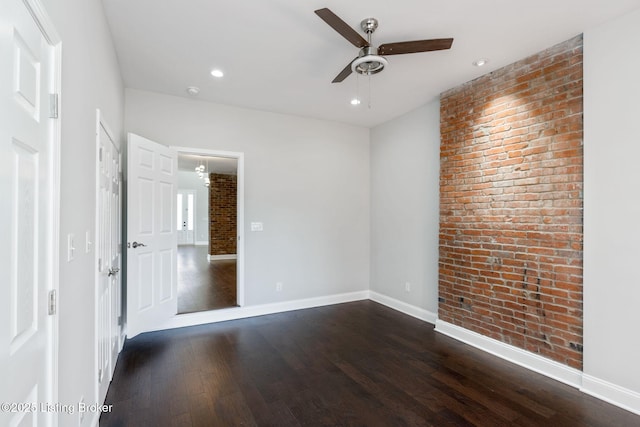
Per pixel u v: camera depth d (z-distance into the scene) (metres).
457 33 2.44
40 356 1.07
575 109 2.46
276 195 4.34
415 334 3.53
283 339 3.37
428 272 3.94
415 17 2.25
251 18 2.27
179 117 3.75
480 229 3.17
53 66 1.16
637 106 2.13
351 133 4.92
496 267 3.01
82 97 1.58
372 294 4.98
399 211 4.44
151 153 3.27
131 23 2.32
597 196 2.32
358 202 4.98
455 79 3.26
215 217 9.02
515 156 2.86
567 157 2.50
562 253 2.53
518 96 2.85
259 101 3.91
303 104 4.01
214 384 2.47
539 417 2.08
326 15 1.88
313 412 2.13
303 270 4.52
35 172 1.03
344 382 2.52
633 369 2.14
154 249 3.30
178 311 3.89
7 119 0.83
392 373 2.66
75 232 1.45
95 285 1.85
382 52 2.25
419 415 2.10
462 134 3.37
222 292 4.98
